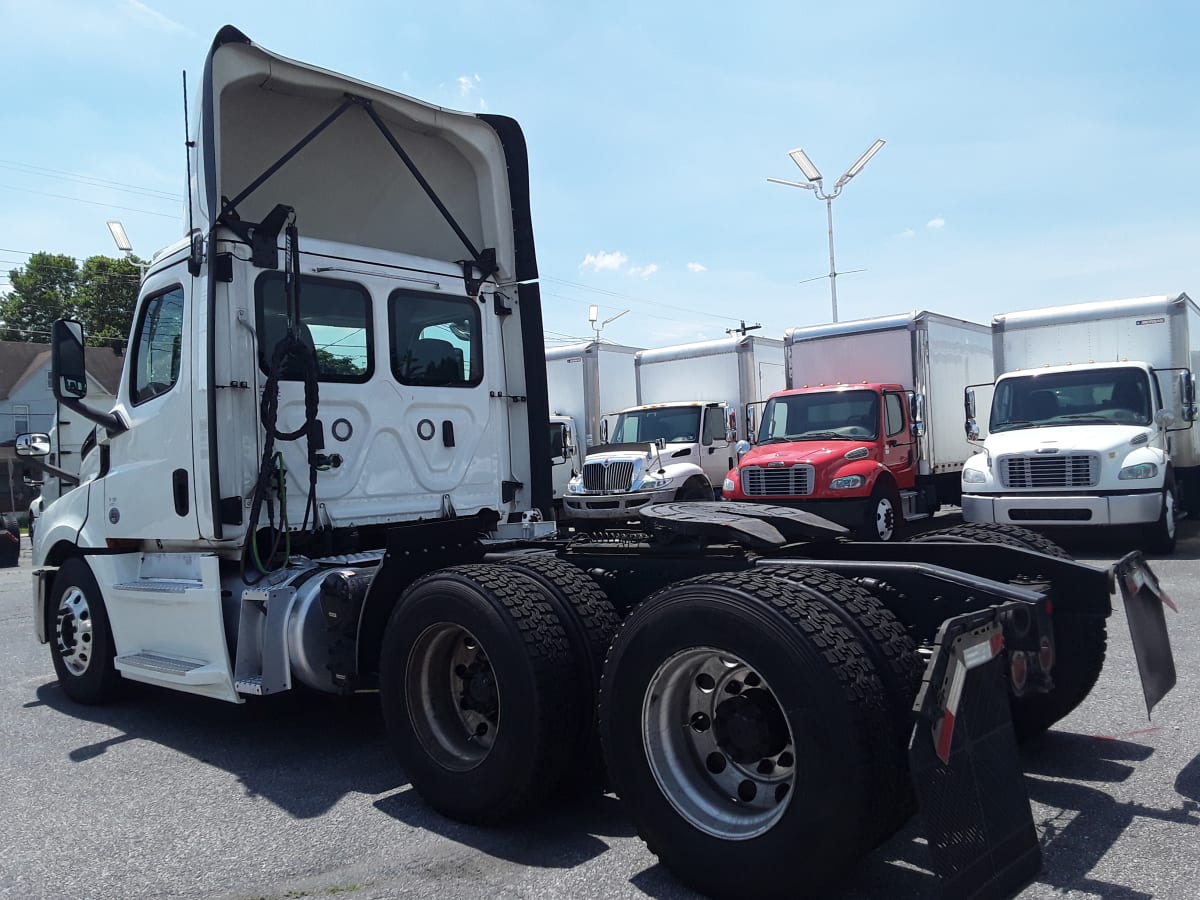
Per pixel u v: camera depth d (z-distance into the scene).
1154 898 3.10
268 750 5.29
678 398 17.95
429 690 4.25
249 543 5.05
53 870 3.73
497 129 6.59
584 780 4.10
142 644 5.75
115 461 6.06
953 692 2.78
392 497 5.76
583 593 4.14
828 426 13.76
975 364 16.58
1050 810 3.89
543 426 6.63
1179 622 7.43
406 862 3.67
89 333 54.56
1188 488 14.72
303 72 5.45
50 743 5.60
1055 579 4.01
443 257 6.75
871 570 3.55
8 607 11.87
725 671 3.39
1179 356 12.76
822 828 2.90
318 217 6.36
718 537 4.00
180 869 3.70
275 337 5.30
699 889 3.26
